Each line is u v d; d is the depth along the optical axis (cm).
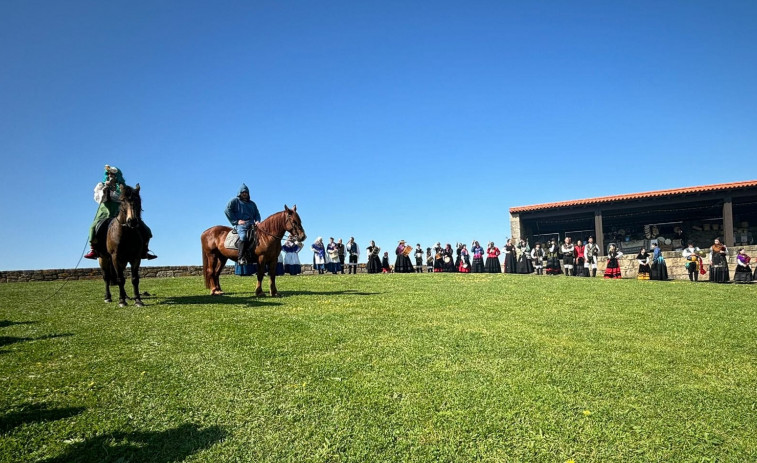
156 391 521
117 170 1075
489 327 841
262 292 1229
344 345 701
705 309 1098
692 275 2477
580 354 679
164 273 2272
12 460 385
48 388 524
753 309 1108
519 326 858
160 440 420
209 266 1246
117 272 1022
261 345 692
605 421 468
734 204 3198
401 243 2811
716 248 2275
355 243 2669
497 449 415
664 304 1168
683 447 424
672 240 3412
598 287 1538
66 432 429
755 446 428
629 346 733
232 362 615
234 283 1656
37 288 1455
